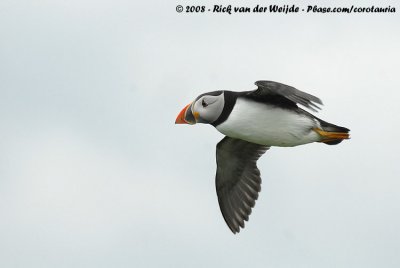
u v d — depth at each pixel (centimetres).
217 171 1479
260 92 1271
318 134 1301
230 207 1477
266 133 1295
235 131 1295
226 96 1293
